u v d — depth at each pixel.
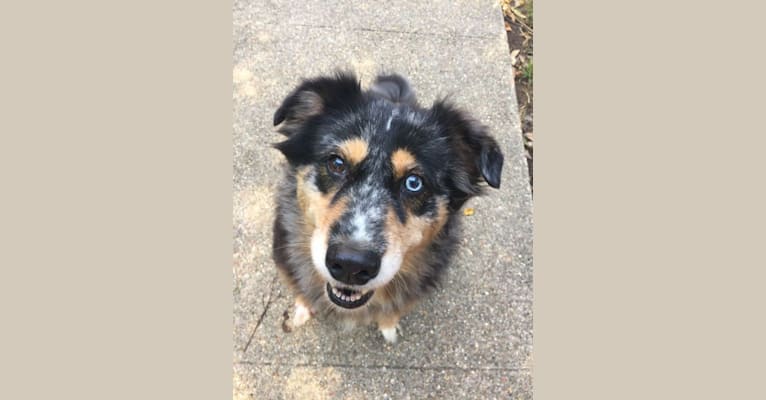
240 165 0.74
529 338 0.66
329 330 0.64
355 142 0.48
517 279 0.69
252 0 0.88
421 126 0.50
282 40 0.85
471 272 0.69
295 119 0.54
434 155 0.50
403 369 0.63
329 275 0.46
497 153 0.51
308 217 0.52
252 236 0.69
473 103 0.82
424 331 0.65
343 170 0.49
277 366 0.62
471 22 0.90
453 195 0.52
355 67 0.84
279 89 0.80
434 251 0.57
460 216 0.61
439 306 0.67
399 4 0.91
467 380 0.63
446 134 0.52
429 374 0.63
